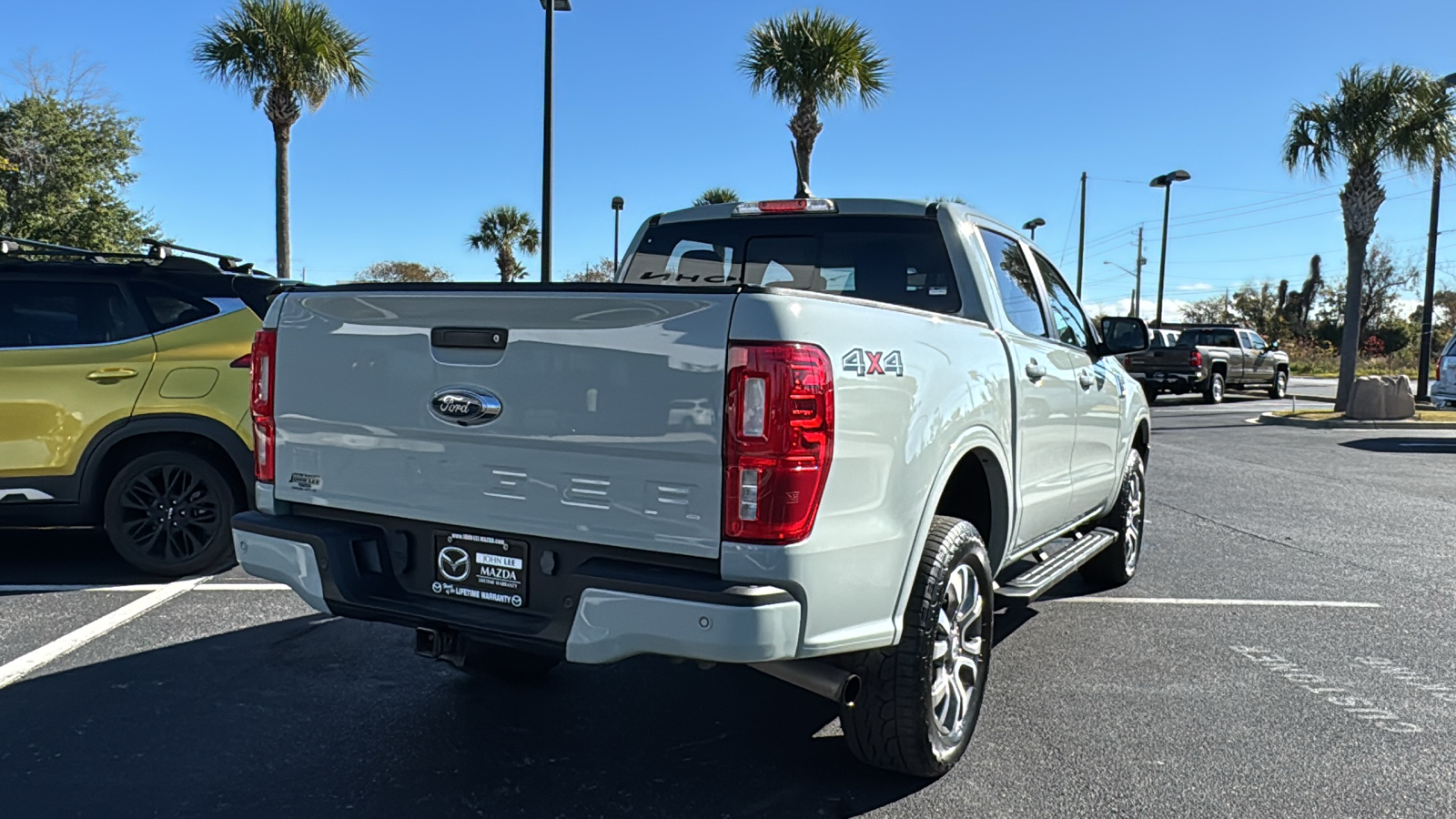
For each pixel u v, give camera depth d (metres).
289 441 3.40
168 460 5.75
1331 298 65.06
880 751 3.22
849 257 4.47
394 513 3.18
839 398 2.69
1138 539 6.33
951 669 3.39
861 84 18.50
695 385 2.63
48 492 5.57
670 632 2.63
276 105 18.22
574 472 2.83
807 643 2.70
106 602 5.32
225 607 5.24
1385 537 7.73
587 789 3.25
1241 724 3.89
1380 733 3.81
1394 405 18.66
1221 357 24.97
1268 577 6.39
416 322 3.08
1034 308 4.68
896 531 2.97
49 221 24.03
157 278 5.85
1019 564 4.80
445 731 3.71
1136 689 4.29
